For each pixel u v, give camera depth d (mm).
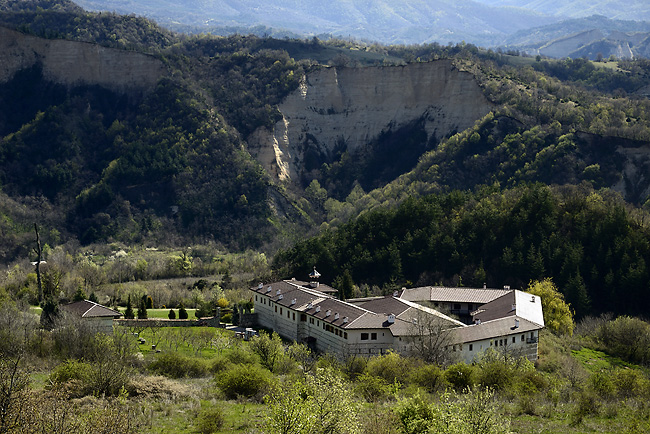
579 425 51656
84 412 45719
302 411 37906
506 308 97812
